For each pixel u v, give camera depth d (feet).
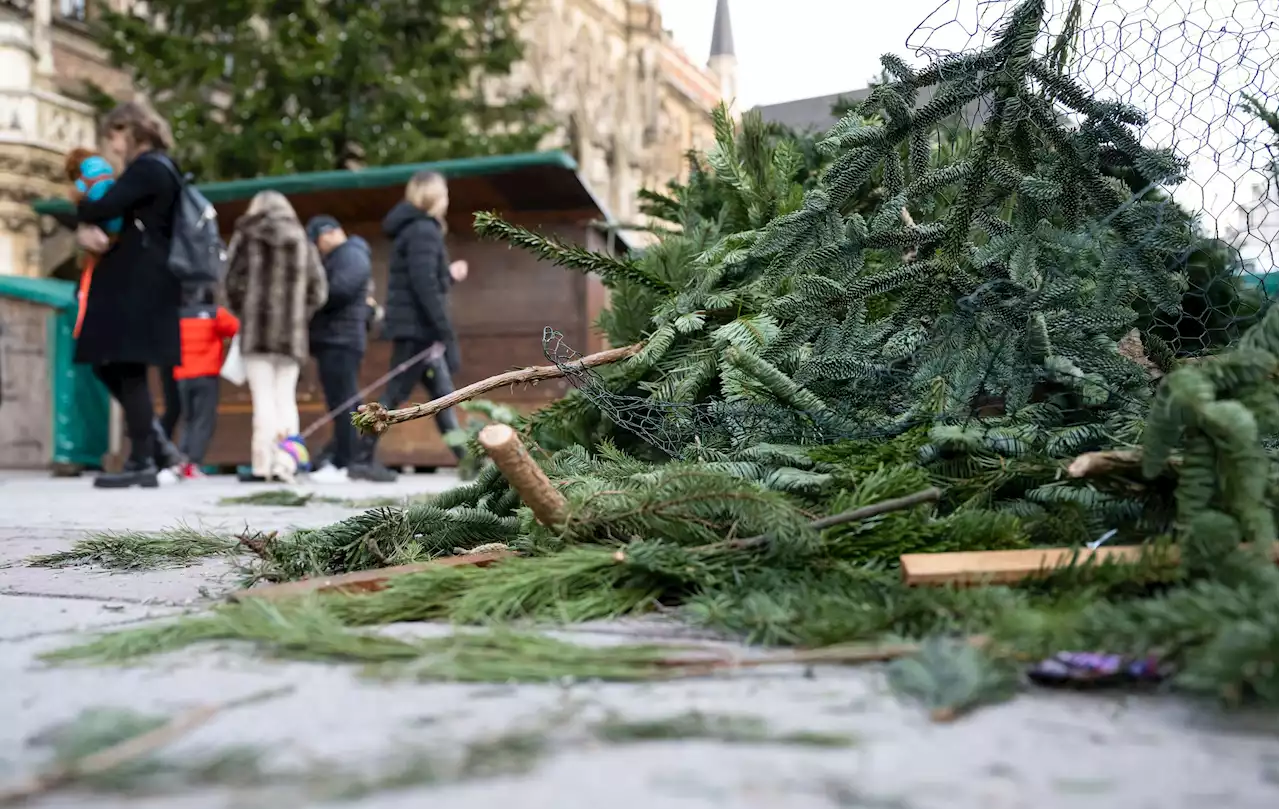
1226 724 3.34
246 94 56.95
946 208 7.54
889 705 3.54
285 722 3.37
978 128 6.76
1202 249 6.79
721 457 7.43
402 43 59.67
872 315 7.70
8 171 62.28
